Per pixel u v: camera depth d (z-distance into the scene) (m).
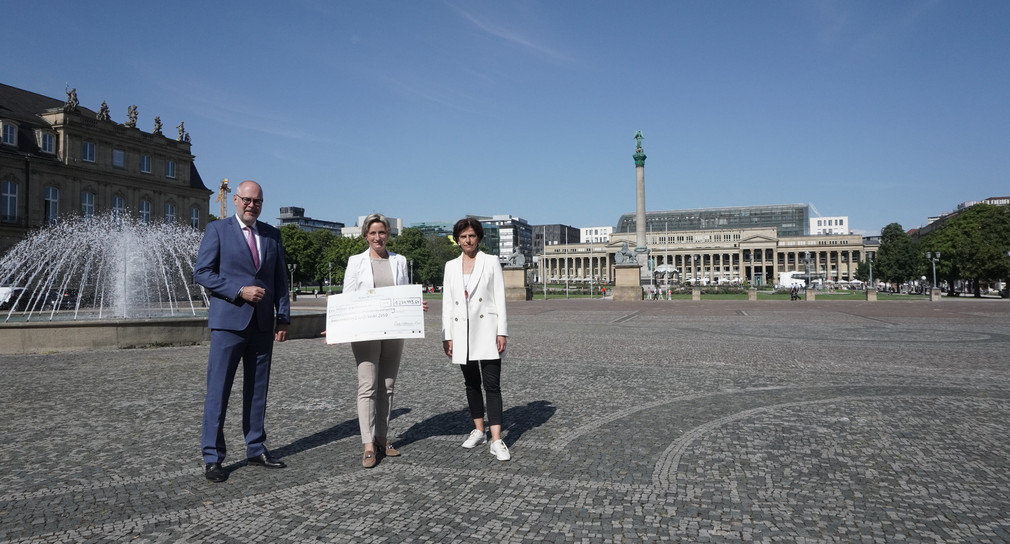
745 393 9.99
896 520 4.76
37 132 57.84
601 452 6.62
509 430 7.61
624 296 59.47
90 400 9.50
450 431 7.60
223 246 6.04
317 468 6.13
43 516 4.89
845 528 4.61
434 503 5.14
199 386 10.72
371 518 4.82
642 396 9.76
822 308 42.44
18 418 8.30
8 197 54.75
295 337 19.09
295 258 105.38
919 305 47.62
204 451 5.80
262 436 6.26
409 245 119.81
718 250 175.88
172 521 4.78
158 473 5.98
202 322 17.84
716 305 48.03
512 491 5.43
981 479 5.70
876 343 18.12
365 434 6.17
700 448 6.76
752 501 5.16
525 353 15.67
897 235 106.56
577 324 26.81
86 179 60.06
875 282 133.75
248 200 6.17
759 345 17.58
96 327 16.20
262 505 5.12
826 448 6.74
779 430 7.52
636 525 4.67
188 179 70.31
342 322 6.19
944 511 4.93
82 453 6.66
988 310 39.12
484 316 6.64
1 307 36.28
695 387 10.56
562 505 5.09
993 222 78.62
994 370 12.54
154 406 9.06
